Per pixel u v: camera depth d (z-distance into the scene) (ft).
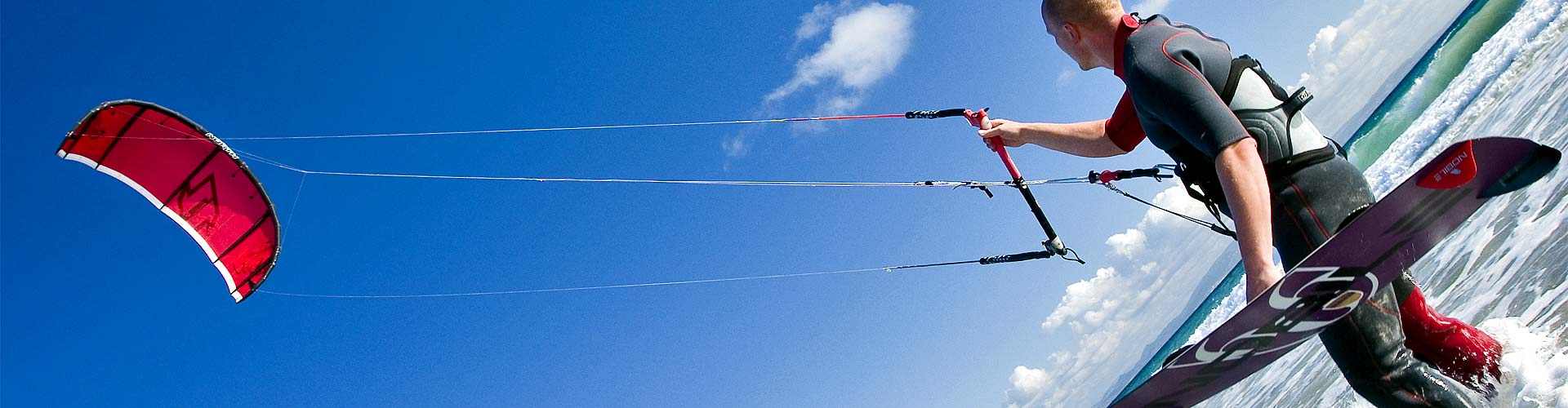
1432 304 15.25
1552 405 7.68
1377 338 8.05
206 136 22.58
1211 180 8.21
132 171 22.77
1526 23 49.26
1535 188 16.34
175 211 23.47
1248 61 7.92
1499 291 12.59
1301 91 7.98
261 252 23.99
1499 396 8.46
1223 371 8.66
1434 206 7.13
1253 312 7.30
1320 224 7.80
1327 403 14.25
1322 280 7.36
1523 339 9.23
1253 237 7.06
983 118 12.88
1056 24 8.54
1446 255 17.58
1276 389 19.11
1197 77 7.45
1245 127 7.79
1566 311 9.43
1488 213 17.74
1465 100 50.55
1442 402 7.93
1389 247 7.39
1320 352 19.06
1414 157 51.88
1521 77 41.75
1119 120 10.15
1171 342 216.95
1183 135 7.70
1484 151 6.77
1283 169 7.88
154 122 22.00
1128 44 7.92
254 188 23.59
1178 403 9.19
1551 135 21.91
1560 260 11.46
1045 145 11.58
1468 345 8.46
